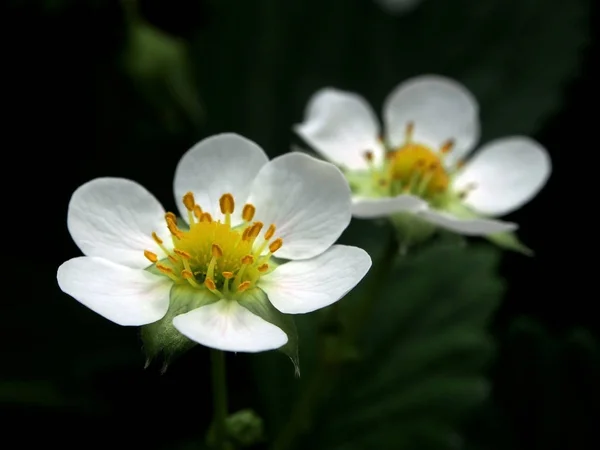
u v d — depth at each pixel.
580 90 0.21
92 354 0.19
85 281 0.15
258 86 0.22
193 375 0.19
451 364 0.20
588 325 0.20
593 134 0.21
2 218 0.20
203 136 0.22
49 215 0.20
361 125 0.18
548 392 0.20
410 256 0.20
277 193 0.15
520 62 0.22
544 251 0.20
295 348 0.15
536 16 0.23
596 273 0.20
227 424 0.16
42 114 0.20
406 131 0.18
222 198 0.15
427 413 0.20
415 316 0.20
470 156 0.22
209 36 0.22
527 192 0.18
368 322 0.20
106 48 0.20
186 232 0.15
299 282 0.15
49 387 0.19
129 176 0.20
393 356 0.20
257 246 0.15
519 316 0.20
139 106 0.20
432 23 0.23
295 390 0.20
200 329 0.14
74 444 0.19
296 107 0.22
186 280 0.15
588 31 0.22
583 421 0.20
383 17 0.23
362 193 0.18
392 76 0.23
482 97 0.22
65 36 0.20
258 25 0.22
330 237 0.15
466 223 0.16
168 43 0.19
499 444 0.20
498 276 0.20
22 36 0.20
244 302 0.15
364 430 0.20
